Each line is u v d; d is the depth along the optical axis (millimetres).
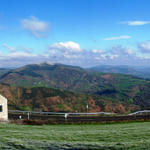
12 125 29250
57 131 25312
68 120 33938
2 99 37688
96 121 33281
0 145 18641
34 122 32188
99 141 20188
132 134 22797
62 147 18391
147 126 28125
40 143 19438
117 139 20797
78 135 22812
